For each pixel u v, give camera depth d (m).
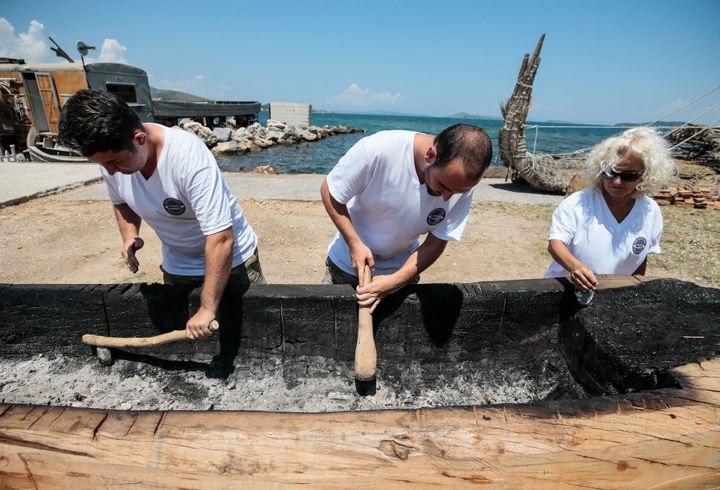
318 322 2.00
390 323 2.01
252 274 2.27
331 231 5.75
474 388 2.07
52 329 2.06
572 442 1.20
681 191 7.21
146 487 1.21
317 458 1.17
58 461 1.21
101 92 1.42
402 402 1.99
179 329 2.03
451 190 1.55
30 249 4.96
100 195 7.38
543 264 4.79
